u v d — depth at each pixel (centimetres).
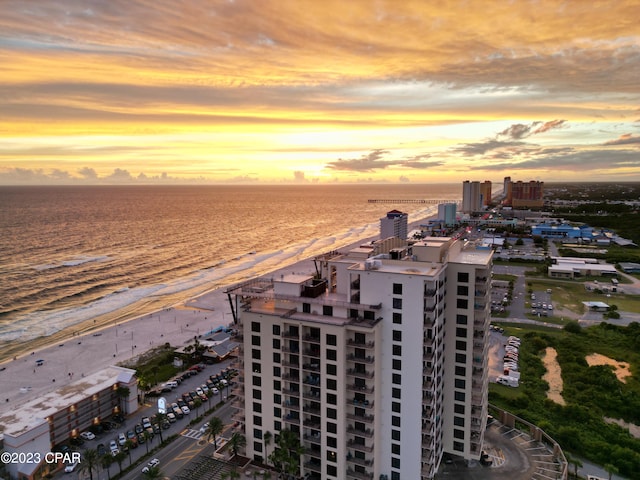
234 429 9619
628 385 12475
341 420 7781
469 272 8212
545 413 10969
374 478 7981
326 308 8019
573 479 8550
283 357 8200
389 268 8069
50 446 9462
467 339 8388
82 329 18800
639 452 9394
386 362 7788
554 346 15488
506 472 8488
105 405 11094
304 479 8219
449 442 8844
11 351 16450
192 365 14738
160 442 10012
